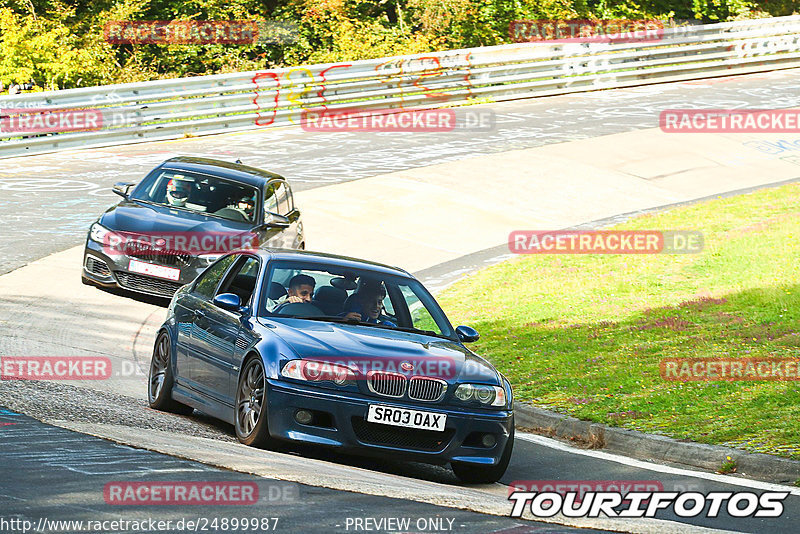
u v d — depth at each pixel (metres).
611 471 25.88
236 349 24.03
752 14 144.00
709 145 83.06
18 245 51.59
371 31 132.62
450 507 17.97
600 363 36.69
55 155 76.06
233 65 129.25
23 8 117.25
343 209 64.75
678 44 109.69
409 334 24.88
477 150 80.81
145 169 72.12
